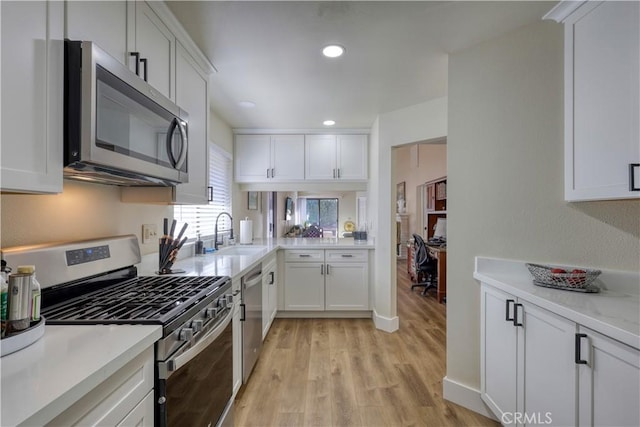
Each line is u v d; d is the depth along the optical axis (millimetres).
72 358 753
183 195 1769
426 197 7309
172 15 1594
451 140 2041
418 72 2291
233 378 1851
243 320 2029
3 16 778
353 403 1972
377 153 3326
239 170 3779
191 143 1890
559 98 1645
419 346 2826
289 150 3799
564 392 1212
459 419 1829
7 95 789
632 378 952
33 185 856
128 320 994
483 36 1840
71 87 965
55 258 1176
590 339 1096
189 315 1143
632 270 1479
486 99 1900
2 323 796
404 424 1786
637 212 1474
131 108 1175
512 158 1805
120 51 1250
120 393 806
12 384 640
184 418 1103
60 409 607
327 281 3568
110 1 1191
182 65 1773
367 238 3898
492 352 1734
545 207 1694
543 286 1542
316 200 7160
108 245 1469
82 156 958
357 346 2822
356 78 2393
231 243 3527
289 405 1948
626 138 1261
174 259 1901
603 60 1362
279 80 2420
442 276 4387
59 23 946
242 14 1617
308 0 1506
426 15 1634
